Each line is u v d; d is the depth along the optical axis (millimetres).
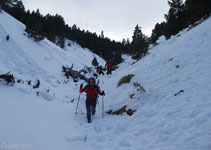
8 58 10453
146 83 7656
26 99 5383
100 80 15047
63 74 14539
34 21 21375
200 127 3699
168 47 12680
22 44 14117
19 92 5758
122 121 5273
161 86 6766
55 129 4031
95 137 4180
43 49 17312
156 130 4188
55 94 8547
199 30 11516
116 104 6973
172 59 9008
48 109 5430
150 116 5051
